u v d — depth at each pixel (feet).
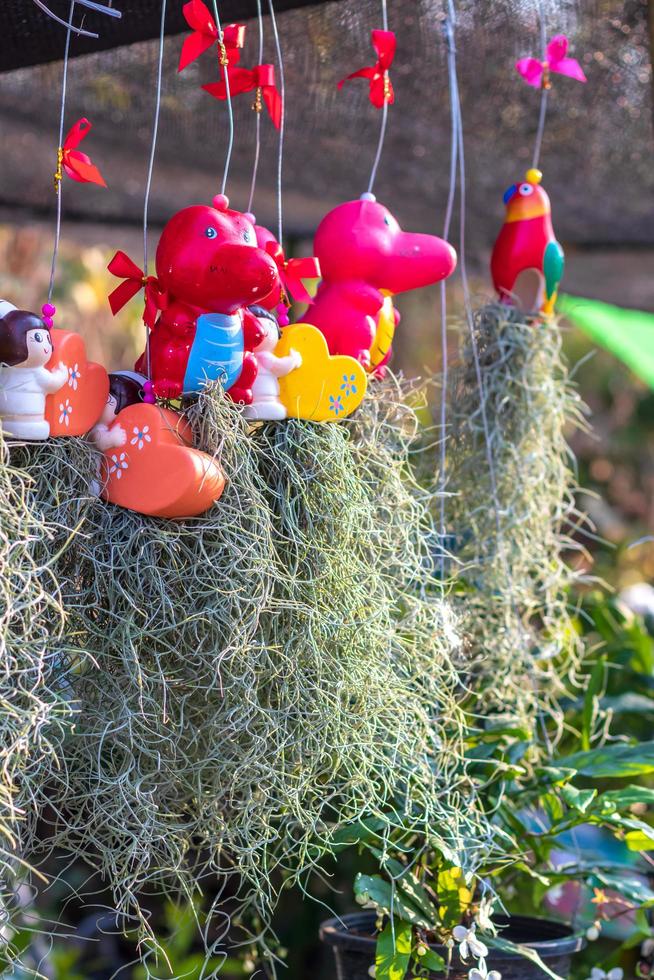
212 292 4.45
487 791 5.29
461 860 4.90
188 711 4.63
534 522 5.68
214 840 4.61
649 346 9.62
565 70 5.48
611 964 5.60
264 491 4.72
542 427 5.66
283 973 7.31
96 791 4.48
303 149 6.67
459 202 7.64
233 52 4.69
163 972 6.18
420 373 13.92
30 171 6.98
